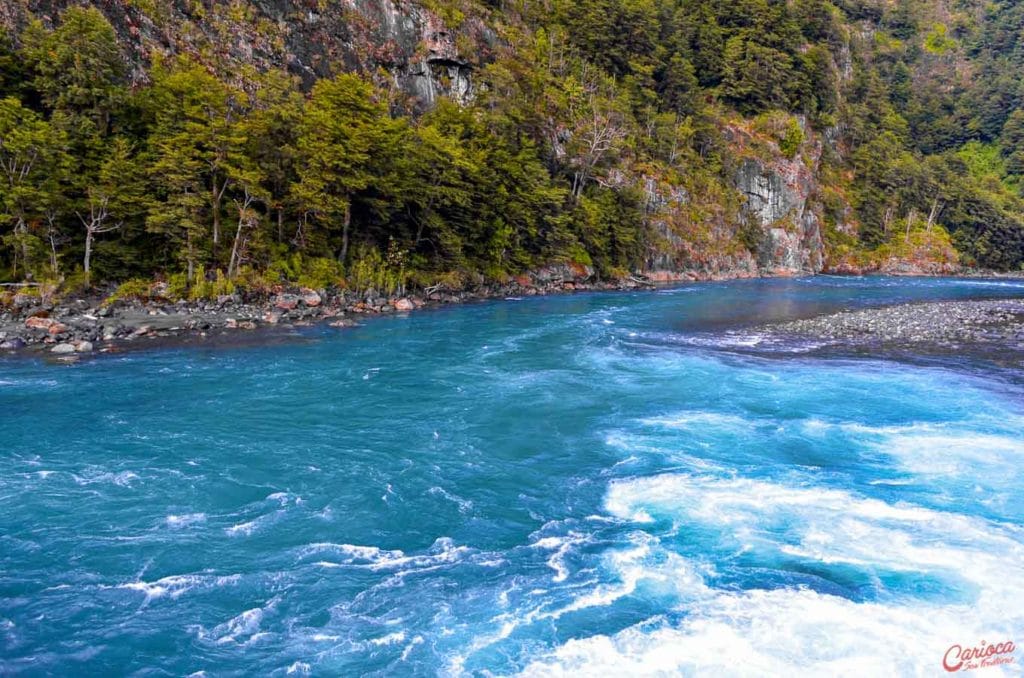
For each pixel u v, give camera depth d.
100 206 41.53
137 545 14.35
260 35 68.94
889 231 122.06
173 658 10.84
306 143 48.88
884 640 10.73
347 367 30.84
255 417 23.27
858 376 29.23
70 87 42.56
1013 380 28.33
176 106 45.03
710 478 17.98
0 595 12.45
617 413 24.06
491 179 65.19
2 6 48.69
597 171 83.06
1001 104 166.38
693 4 129.88
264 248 47.53
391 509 16.30
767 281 91.69
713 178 103.12
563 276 73.06
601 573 13.30
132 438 20.86
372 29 79.19
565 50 101.88
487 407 24.80
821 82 126.31
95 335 35.19
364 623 11.77
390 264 55.59
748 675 9.98
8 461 18.77
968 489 16.94
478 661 10.66
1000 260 127.31
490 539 14.84
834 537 14.40
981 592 12.11
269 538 14.77
